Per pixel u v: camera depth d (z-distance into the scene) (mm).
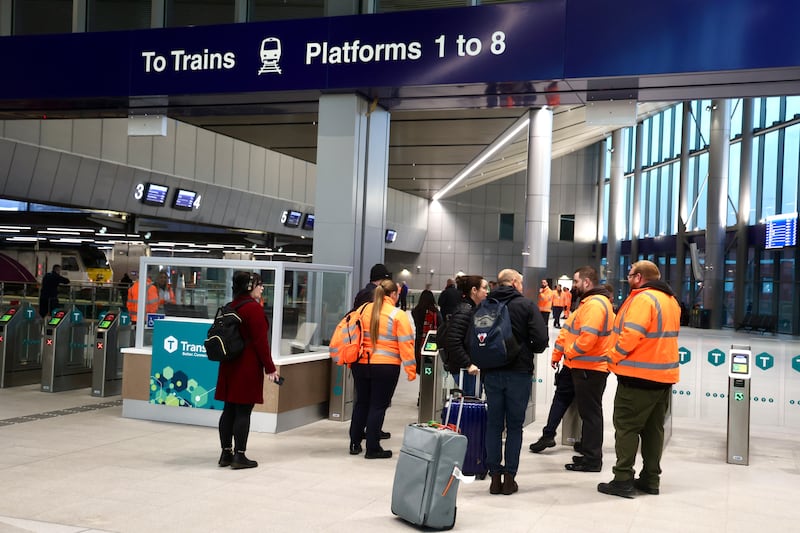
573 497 6082
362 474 6633
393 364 7254
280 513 5395
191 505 5531
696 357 10539
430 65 9516
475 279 7988
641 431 6332
